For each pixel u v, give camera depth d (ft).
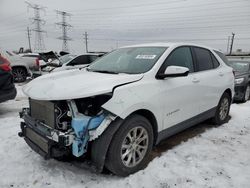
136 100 9.52
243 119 18.31
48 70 36.40
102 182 9.38
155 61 11.36
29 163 10.68
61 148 8.93
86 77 10.40
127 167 9.71
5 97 17.69
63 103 9.00
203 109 14.20
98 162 9.01
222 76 15.81
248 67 29.01
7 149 12.04
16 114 18.98
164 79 11.05
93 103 9.16
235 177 9.90
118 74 10.79
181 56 12.78
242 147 12.89
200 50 14.61
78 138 8.59
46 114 9.39
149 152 10.64
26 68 38.09
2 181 9.33
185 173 10.11
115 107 8.89
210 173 10.15
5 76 17.58
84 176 9.77
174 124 11.90
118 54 13.55
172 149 12.41
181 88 11.87
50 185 9.14
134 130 9.80
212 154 11.94
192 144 13.15
